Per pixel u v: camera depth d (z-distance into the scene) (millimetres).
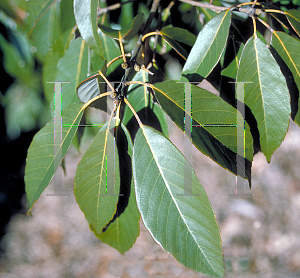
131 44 553
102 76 435
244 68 447
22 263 1502
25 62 579
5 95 650
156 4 517
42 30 529
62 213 1706
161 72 544
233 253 1514
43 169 420
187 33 503
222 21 449
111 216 426
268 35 529
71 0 515
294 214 1629
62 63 522
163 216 414
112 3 580
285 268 1420
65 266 1502
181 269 1474
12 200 1651
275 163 1844
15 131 684
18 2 525
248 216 1619
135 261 1536
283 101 434
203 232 407
